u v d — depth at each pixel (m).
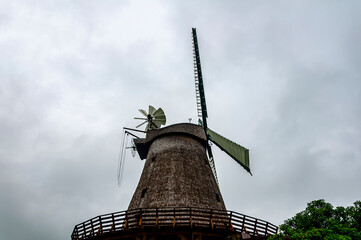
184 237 12.54
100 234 12.88
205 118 22.02
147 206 14.62
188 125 19.67
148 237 12.65
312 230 9.73
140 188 16.23
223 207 15.93
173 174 16.06
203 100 22.05
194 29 23.97
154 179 16.12
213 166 21.70
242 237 12.73
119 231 12.70
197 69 22.92
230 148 19.23
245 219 13.41
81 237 13.66
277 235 10.42
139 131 21.30
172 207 13.80
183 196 14.84
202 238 13.12
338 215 12.30
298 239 9.56
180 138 18.81
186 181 15.79
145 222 13.80
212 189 16.33
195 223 12.55
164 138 19.02
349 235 10.06
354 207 12.10
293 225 13.00
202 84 22.39
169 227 12.48
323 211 12.41
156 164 17.20
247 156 17.42
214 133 21.30
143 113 22.27
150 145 19.72
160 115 22.72
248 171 17.67
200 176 16.61
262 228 13.47
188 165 16.95
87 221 13.59
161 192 15.09
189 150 18.12
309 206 13.14
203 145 19.84
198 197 15.12
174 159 17.14
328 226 11.46
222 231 12.79
